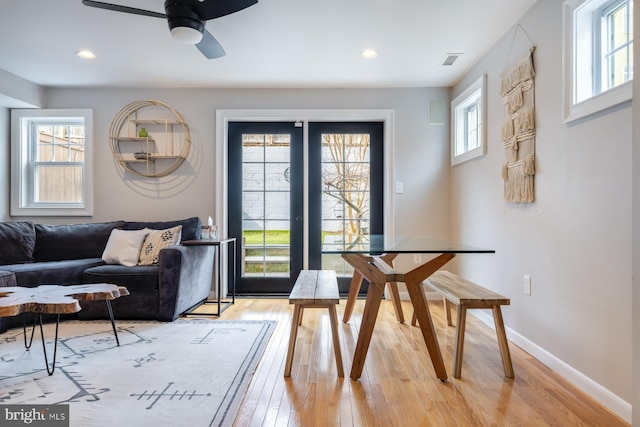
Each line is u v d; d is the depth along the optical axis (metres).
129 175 3.75
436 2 2.22
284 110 3.74
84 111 3.71
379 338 2.53
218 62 3.11
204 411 1.56
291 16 2.37
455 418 1.54
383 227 3.83
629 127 1.53
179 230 3.30
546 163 2.11
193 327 2.75
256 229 3.87
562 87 1.95
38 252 3.27
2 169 3.63
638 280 1.23
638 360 1.23
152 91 3.74
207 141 3.75
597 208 1.71
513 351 2.31
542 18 2.15
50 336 2.53
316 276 2.62
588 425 1.50
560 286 1.98
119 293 2.30
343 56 2.99
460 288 2.20
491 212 2.82
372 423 1.50
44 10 2.29
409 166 3.73
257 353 2.23
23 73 3.35
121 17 2.38
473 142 3.44
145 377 1.88
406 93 3.73
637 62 1.23
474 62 3.11
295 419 1.52
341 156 3.86
